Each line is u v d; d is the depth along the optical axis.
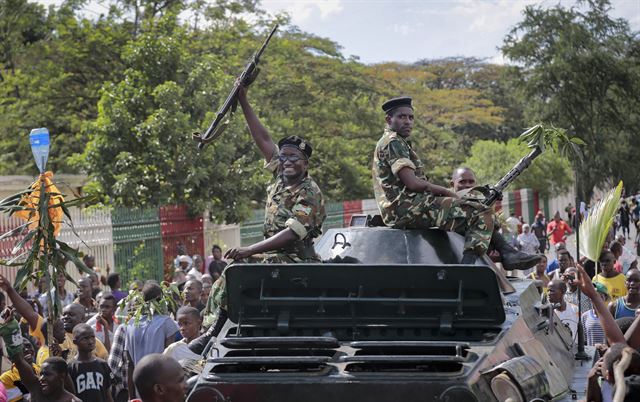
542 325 9.21
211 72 30.52
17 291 10.88
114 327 14.41
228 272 8.01
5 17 43.56
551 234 34.62
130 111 29.52
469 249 8.66
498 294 7.83
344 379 7.10
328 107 46.28
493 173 60.72
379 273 7.88
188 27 40.47
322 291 8.08
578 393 8.47
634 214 48.97
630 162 64.06
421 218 8.86
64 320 12.20
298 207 8.77
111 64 39.97
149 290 12.05
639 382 5.96
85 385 10.77
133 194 28.03
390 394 7.02
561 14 63.50
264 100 42.47
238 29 43.38
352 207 40.38
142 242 25.44
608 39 63.12
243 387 7.18
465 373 7.04
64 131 40.56
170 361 5.86
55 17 42.88
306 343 7.51
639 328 7.82
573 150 10.22
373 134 50.31
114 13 40.12
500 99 93.31
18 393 11.00
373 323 8.08
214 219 29.55
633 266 19.83
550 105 63.94
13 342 9.80
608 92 65.12
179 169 28.53
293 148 8.93
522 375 7.01
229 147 29.09
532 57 64.56
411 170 8.80
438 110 79.56
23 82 40.75
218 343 7.83
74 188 35.34
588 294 8.06
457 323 8.02
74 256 10.67
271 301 8.07
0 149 39.25
